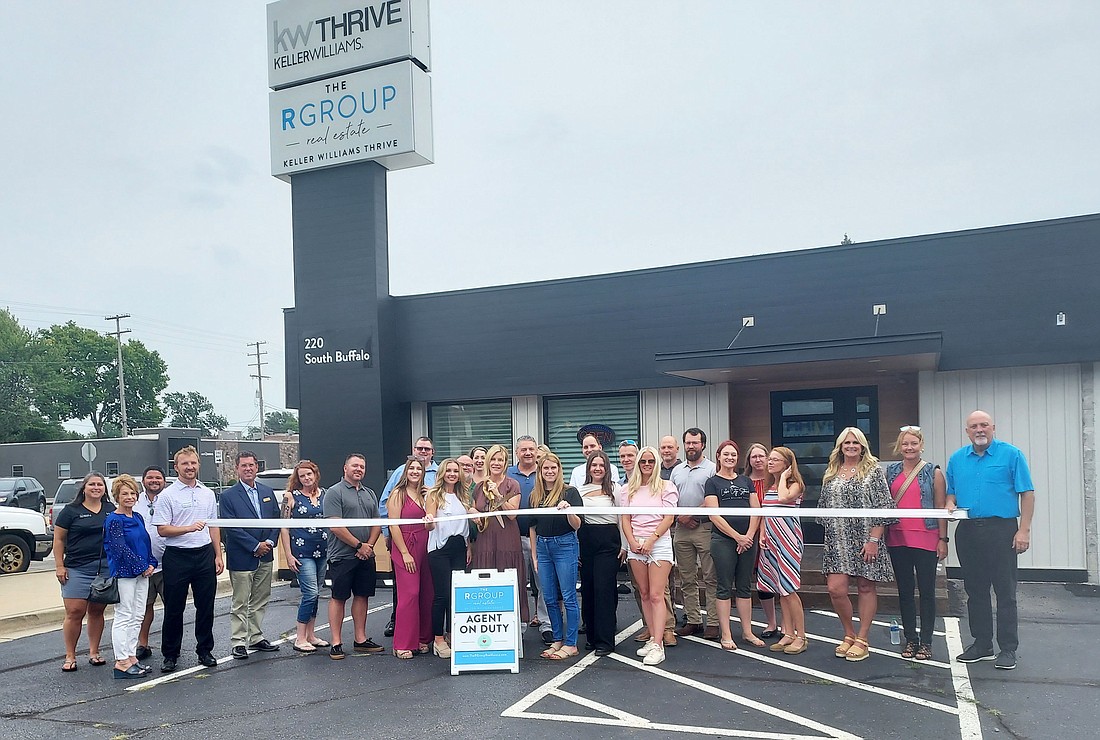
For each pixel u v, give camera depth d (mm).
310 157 13969
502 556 8359
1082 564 10938
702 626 8820
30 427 73562
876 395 12164
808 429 12523
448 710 6387
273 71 14258
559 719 6105
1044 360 10930
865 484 7262
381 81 13617
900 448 7398
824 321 11922
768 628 8539
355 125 13719
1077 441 10992
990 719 5922
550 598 8188
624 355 12992
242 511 8242
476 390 13789
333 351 13859
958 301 11312
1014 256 11102
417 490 8227
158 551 8312
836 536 7484
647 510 7656
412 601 8070
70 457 46312
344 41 13836
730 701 6430
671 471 8844
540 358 13461
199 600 7906
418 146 13492
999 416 11352
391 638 9016
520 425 13852
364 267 13727
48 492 46531
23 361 74875
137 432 48469
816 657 7645
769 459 7883
